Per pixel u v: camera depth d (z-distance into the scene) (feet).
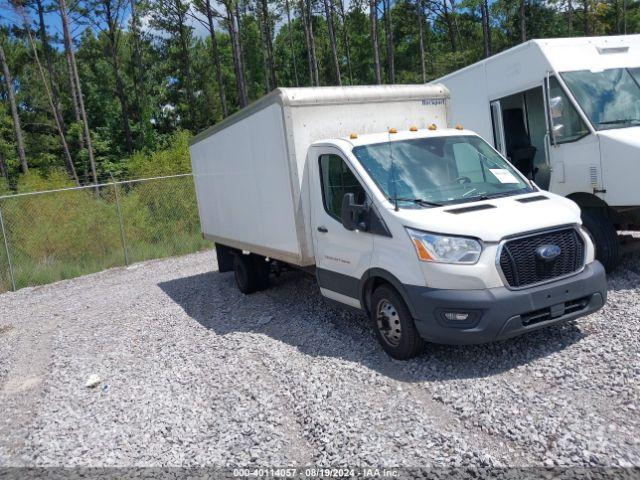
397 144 18.97
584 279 15.55
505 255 14.82
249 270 28.43
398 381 15.40
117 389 18.12
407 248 15.78
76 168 111.04
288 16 130.21
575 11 130.31
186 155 72.95
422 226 15.52
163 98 149.59
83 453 14.05
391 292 16.56
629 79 23.53
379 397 14.60
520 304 14.58
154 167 72.74
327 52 169.58
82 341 24.50
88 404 17.24
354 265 18.30
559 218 15.69
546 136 23.86
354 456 12.03
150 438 14.39
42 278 44.19
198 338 22.34
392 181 17.61
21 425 16.71
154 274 41.47
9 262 42.47
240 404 15.53
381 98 21.75
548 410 12.73
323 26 169.78
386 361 16.94
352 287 18.69
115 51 129.39
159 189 53.98
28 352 24.35
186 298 30.68
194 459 13.00
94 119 144.77
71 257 48.55
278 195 22.11
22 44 130.11
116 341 23.73
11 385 20.48
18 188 69.92
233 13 116.47
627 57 24.26
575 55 23.73
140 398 17.07
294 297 26.68
